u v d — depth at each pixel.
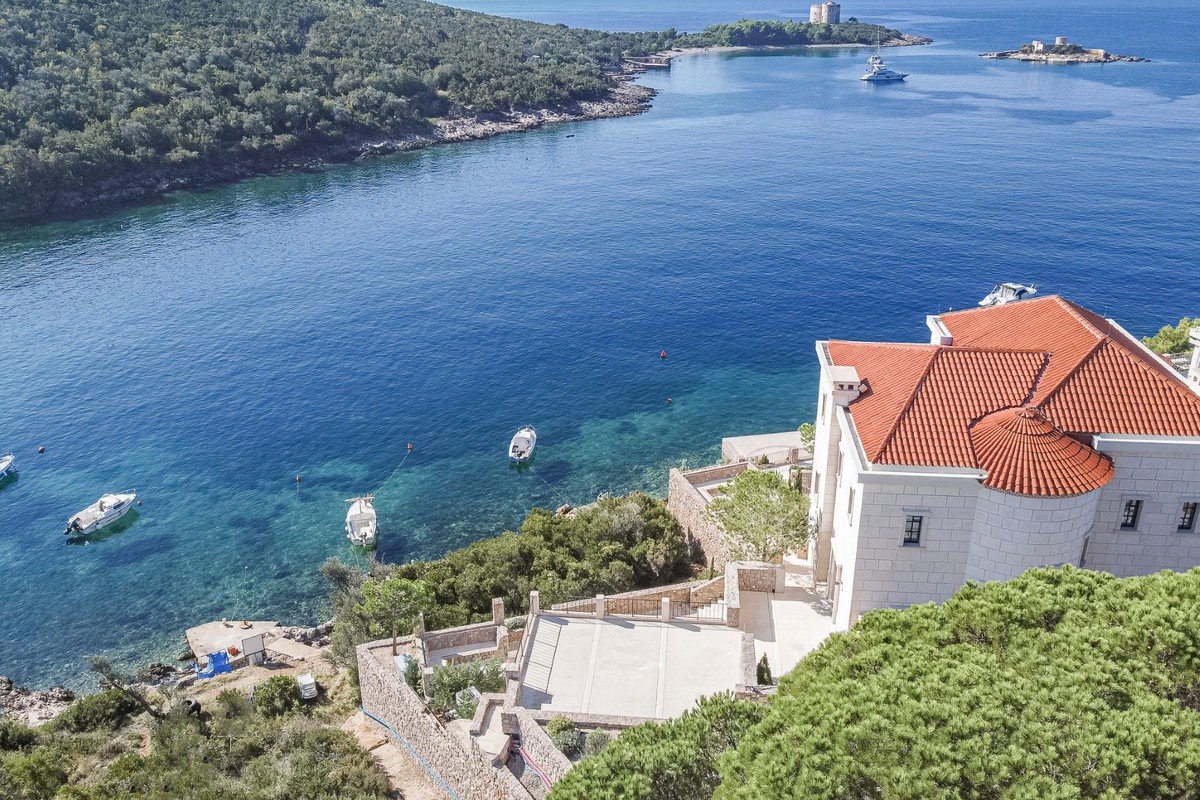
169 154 173.25
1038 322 42.59
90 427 83.25
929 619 27.64
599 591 48.72
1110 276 108.94
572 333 102.50
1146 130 196.00
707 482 60.62
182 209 156.75
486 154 199.25
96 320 106.75
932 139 195.12
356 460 77.62
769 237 132.62
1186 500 36.31
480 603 49.34
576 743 30.59
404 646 42.66
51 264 126.44
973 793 20.42
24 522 69.75
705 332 101.81
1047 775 20.75
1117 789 20.66
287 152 191.88
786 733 23.02
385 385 90.88
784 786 21.55
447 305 111.25
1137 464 36.00
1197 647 24.52
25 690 52.69
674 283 116.50
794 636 40.19
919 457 35.53
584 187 166.38
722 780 23.94
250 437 81.38
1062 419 36.34
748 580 43.78
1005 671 24.00
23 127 164.38
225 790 33.75
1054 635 25.67
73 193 158.50
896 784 20.64
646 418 83.62
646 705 33.94
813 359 94.19
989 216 136.50
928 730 21.86
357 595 50.50
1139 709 22.44
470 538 66.69
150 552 66.12
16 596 61.56
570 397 88.06
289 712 43.09
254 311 109.62
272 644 54.50
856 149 188.62
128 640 57.38
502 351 98.31
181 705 43.53
